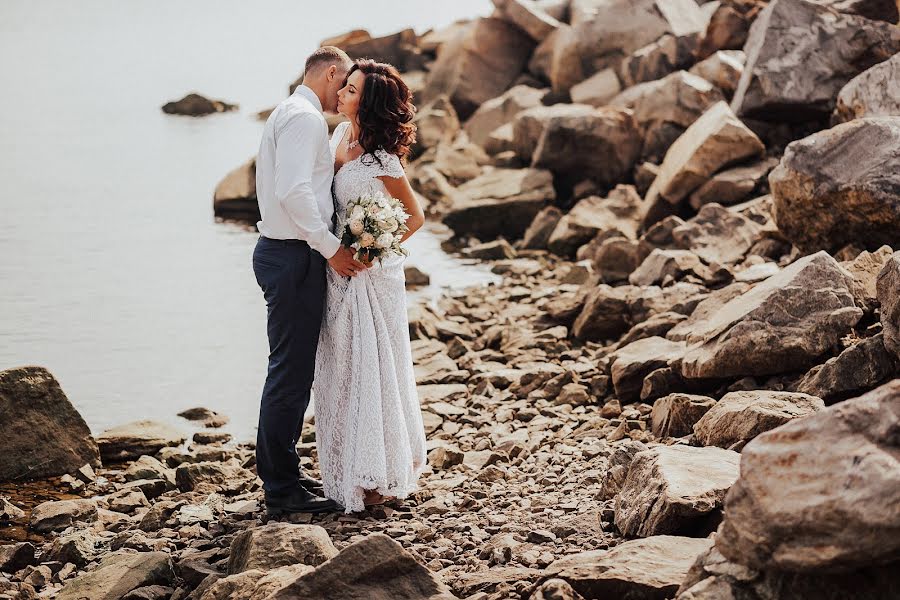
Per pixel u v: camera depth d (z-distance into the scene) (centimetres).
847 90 904
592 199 1119
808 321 561
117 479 576
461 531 462
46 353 793
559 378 682
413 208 506
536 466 550
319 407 502
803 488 290
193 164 1590
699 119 1105
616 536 432
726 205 1021
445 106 1600
